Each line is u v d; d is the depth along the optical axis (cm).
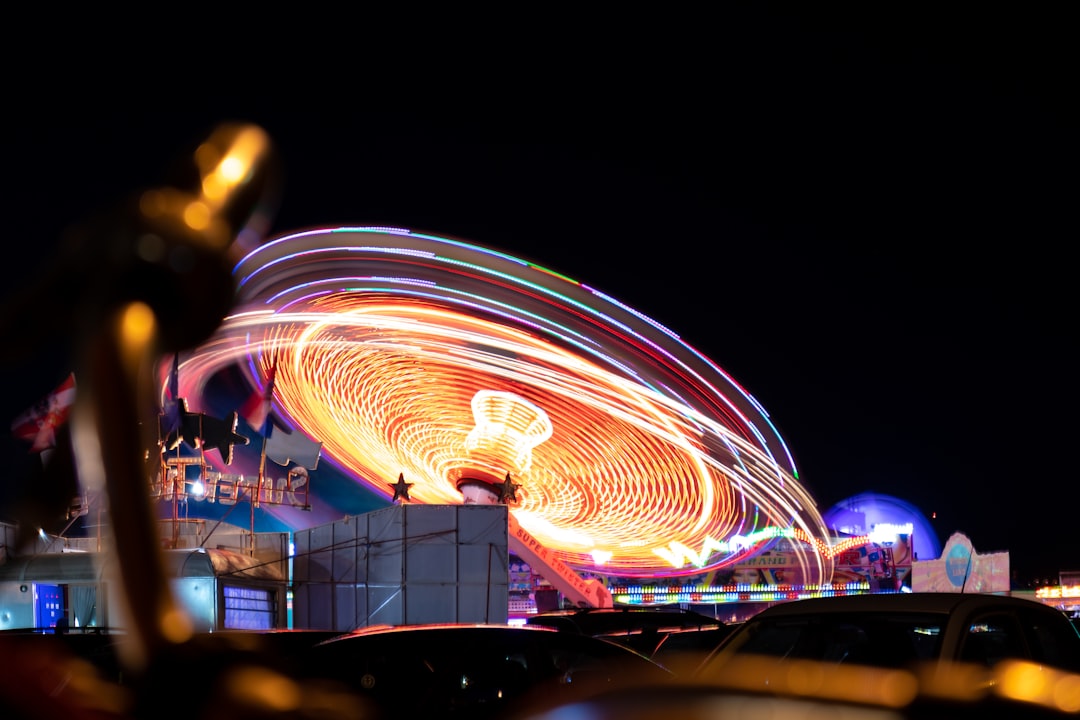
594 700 243
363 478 3653
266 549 2981
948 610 705
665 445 4238
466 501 3834
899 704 246
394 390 3831
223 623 2591
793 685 246
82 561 2420
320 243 3875
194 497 2966
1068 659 778
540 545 3888
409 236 4016
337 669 829
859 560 7525
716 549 4325
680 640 1712
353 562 2712
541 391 4072
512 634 877
